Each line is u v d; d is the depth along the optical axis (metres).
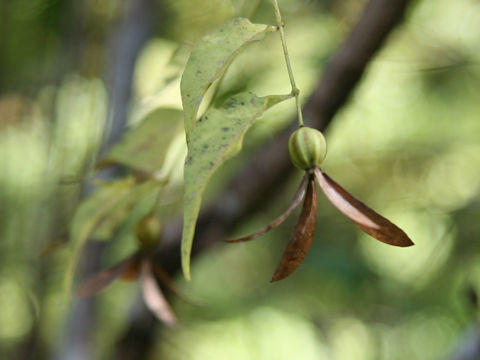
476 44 1.04
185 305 1.29
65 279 0.50
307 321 1.20
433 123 1.38
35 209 1.16
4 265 1.16
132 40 0.85
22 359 1.12
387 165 1.41
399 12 0.53
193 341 1.35
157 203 0.51
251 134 0.76
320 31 0.90
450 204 1.24
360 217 0.42
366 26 0.53
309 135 0.43
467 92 1.35
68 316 0.75
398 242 0.42
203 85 0.41
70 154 1.05
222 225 0.56
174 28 0.86
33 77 1.21
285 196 1.23
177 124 0.51
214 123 0.41
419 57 0.95
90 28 1.09
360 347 1.13
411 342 1.11
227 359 1.38
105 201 0.50
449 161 1.40
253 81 0.77
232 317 1.33
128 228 0.74
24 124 1.24
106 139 0.78
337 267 1.11
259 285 1.43
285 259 0.42
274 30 0.42
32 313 1.14
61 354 0.74
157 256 0.56
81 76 1.11
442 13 1.12
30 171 1.22
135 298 0.60
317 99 0.54
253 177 0.56
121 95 0.81
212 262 1.48
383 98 1.36
